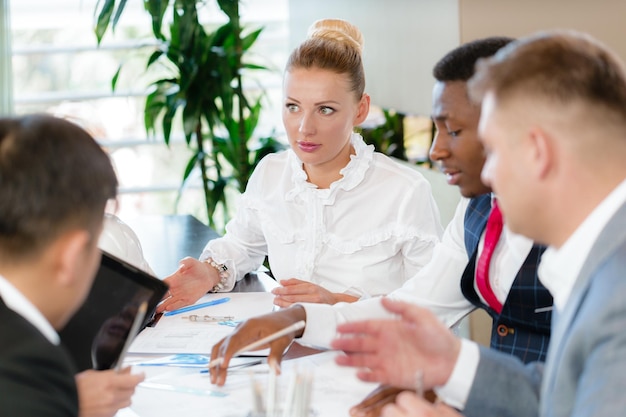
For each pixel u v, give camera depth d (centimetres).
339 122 191
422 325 117
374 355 119
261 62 500
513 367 121
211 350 151
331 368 145
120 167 489
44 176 95
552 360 100
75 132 100
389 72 356
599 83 95
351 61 191
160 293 137
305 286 183
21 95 477
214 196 416
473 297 167
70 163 97
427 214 202
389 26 351
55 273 98
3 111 453
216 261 200
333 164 199
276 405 109
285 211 206
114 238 176
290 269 206
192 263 193
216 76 395
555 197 98
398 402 104
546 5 290
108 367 129
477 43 152
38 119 99
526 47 100
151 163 495
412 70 331
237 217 220
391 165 204
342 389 136
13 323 92
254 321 146
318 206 201
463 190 158
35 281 97
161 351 156
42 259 96
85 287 103
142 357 154
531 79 96
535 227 101
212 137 413
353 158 199
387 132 362
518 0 290
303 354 154
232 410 129
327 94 188
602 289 93
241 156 410
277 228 207
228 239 217
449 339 119
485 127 101
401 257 204
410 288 177
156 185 496
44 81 480
